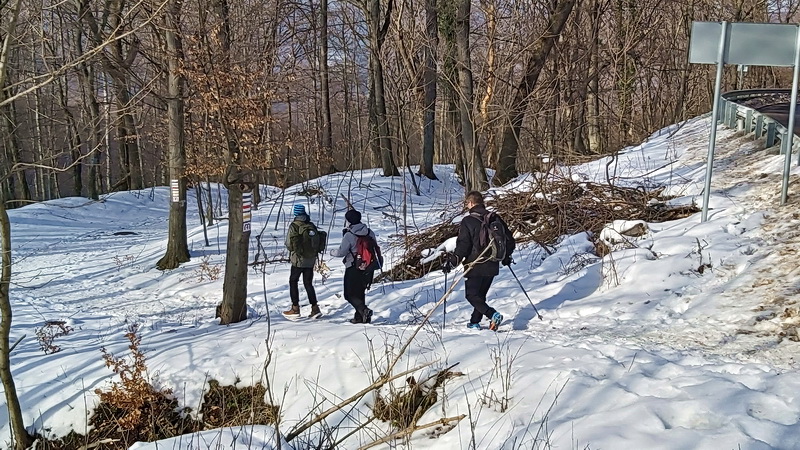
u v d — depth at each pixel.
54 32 14.99
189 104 11.69
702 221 8.28
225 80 7.47
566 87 14.30
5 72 4.95
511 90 14.41
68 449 5.67
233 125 7.50
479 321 6.63
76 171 27.47
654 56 23.44
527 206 10.59
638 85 27.47
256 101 7.74
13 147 18.36
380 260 7.50
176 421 5.73
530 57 13.51
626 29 18.72
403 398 4.91
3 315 5.28
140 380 5.77
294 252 7.93
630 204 9.73
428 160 24.30
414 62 18.48
